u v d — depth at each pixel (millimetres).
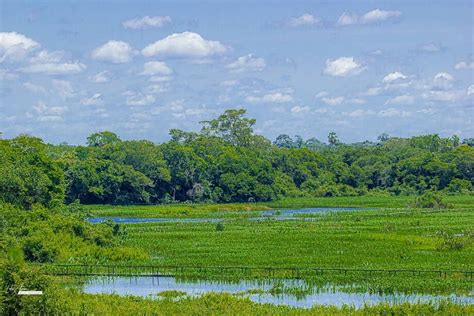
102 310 90938
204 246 154500
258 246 153125
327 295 106000
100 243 151000
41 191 175625
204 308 93250
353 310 92250
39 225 146875
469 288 108875
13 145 196375
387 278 114875
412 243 155375
